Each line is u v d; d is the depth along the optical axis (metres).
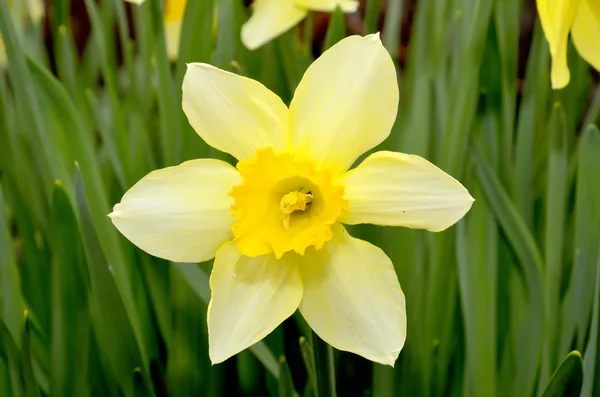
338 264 0.42
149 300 0.50
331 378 0.43
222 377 0.50
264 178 0.43
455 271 0.49
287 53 0.51
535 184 0.51
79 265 0.47
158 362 0.50
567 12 0.45
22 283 0.52
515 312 0.49
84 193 0.45
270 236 0.43
